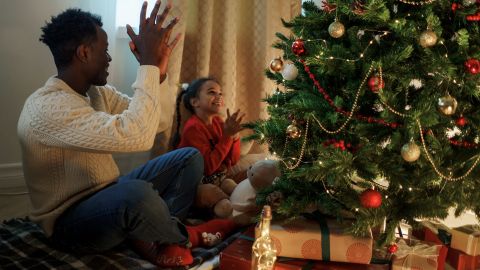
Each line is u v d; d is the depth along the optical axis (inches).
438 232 54.3
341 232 47.5
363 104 46.7
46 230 48.9
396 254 46.6
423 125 41.3
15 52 73.3
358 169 44.6
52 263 48.7
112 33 78.8
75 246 49.3
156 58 48.1
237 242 51.1
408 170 47.2
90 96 53.2
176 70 76.6
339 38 47.0
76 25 46.0
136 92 46.4
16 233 56.6
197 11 80.5
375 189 47.3
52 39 46.3
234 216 60.2
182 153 60.5
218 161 68.6
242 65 88.7
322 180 47.5
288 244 47.8
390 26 41.6
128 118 44.2
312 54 43.8
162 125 59.4
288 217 49.4
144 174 58.9
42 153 45.1
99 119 43.3
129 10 82.0
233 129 69.1
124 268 48.7
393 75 41.9
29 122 43.6
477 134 46.0
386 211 46.6
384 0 43.3
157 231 46.8
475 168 44.5
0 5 70.8
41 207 48.3
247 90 89.5
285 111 49.8
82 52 46.3
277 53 85.7
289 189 51.6
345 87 46.0
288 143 50.9
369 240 46.8
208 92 71.1
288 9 85.9
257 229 46.5
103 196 46.1
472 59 39.6
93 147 42.7
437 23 39.9
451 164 44.9
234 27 83.0
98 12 77.2
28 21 73.5
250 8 86.4
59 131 42.7
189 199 60.9
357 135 45.5
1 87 73.0
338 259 47.3
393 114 42.3
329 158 42.9
